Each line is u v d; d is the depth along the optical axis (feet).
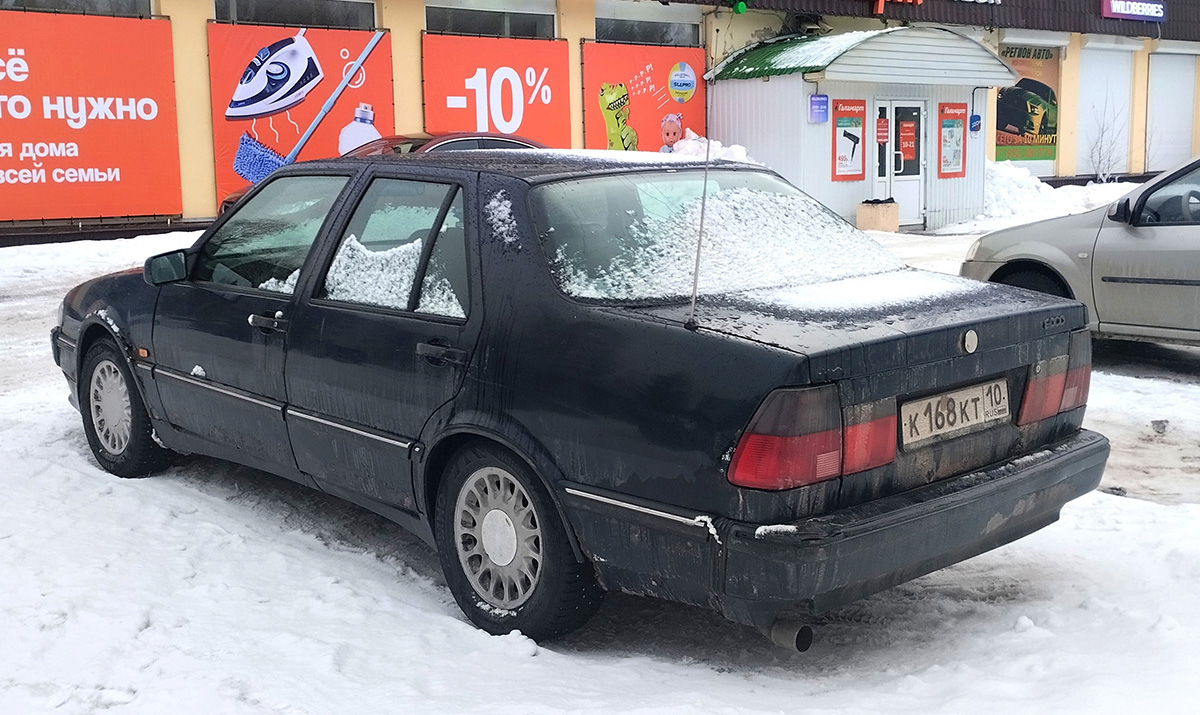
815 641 11.98
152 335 16.60
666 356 10.50
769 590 9.78
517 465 11.59
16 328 34.06
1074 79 95.66
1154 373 26.30
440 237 12.78
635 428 10.53
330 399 13.56
